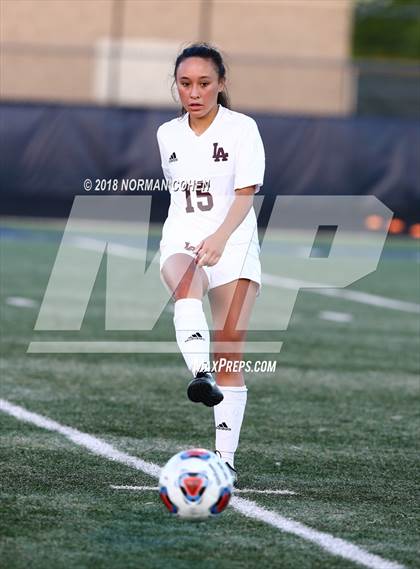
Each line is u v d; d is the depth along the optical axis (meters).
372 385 31.80
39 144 71.62
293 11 101.00
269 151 72.19
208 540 17.06
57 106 71.69
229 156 19.88
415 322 44.09
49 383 30.20
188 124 20.12
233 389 20.12
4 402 27.44
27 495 19.33
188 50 19.67
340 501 19.70
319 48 101.38
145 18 98.94
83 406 27.39
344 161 72.38
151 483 20.36
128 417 26.33
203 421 26.19
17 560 15.88
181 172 20.12
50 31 97.12
